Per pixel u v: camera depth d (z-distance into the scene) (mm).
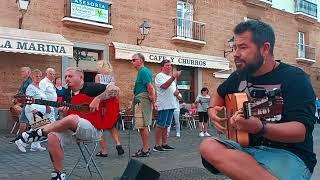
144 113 7949
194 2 21078
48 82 9117
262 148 2766
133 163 4078
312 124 2650
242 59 2725
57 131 4910
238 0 23359
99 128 5215
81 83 5578
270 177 2553
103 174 6156
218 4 22281
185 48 20609
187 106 19938
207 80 21766
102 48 17094
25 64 14867
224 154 2580
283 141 2588
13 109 12578
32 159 7746
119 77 17609
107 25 17000
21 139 5066
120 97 17578
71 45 14977
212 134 13859
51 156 4879
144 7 18719
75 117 4949
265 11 25312
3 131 13664
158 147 8984
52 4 15609
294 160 2668
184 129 16328
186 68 21000
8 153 8539
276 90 2662
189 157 8016
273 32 2771
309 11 28734
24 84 10602
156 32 19219
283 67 2846
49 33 15320
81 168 6703
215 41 22078
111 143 10430
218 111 3061
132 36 18234
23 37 13805
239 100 2701
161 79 8594
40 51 14125
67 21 15820
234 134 2783
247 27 2715
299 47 28172
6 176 6145
